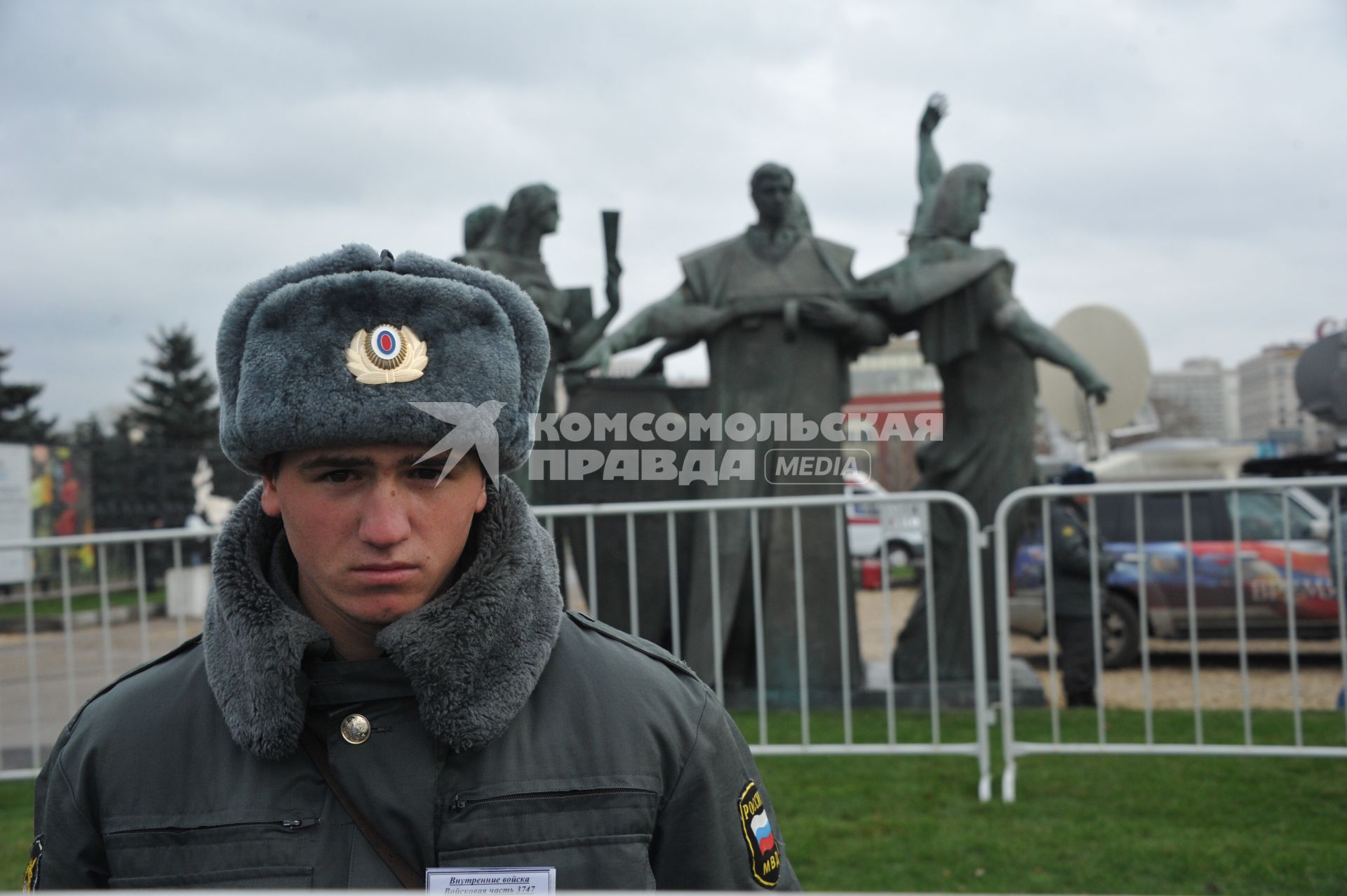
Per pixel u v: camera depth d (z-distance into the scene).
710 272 6.76
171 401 35.34
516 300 1.36
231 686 1.31
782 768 5.15
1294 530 9.12
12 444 14.86
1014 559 6.73
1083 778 4.84
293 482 1.29
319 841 1.30
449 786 1.32
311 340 1.23
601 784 1.35
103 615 5.09
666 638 6.80
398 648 1.28
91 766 1.35
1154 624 9.33
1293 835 3.98
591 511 4.82
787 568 6.65
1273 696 8.11
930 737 5.75
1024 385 6.72
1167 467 14.97
